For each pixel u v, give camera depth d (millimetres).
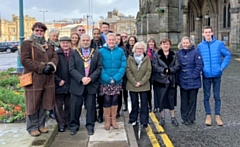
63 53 5535
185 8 28062
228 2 29141
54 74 5430
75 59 5305
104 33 7125
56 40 6375
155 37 29344
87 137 5137
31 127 4906
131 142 4867
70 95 5457
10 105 6637
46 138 4734
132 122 5957
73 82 5328
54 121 5691
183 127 5973
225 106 7609
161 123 6160
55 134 5250
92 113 5430
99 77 5539
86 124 5445
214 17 32688
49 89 4949
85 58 5316
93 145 4711
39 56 4730
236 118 6477
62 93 5465
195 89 6043
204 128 5852
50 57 4949
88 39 5359
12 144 4473
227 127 5855
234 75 13477
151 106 7297
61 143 4844
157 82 6035
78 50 5387
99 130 5555
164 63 5887
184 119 6211
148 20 29594
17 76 11266
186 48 6062
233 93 9289
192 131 5680
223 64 6035
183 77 6059
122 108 7500
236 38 25141
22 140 4652
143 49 5766
